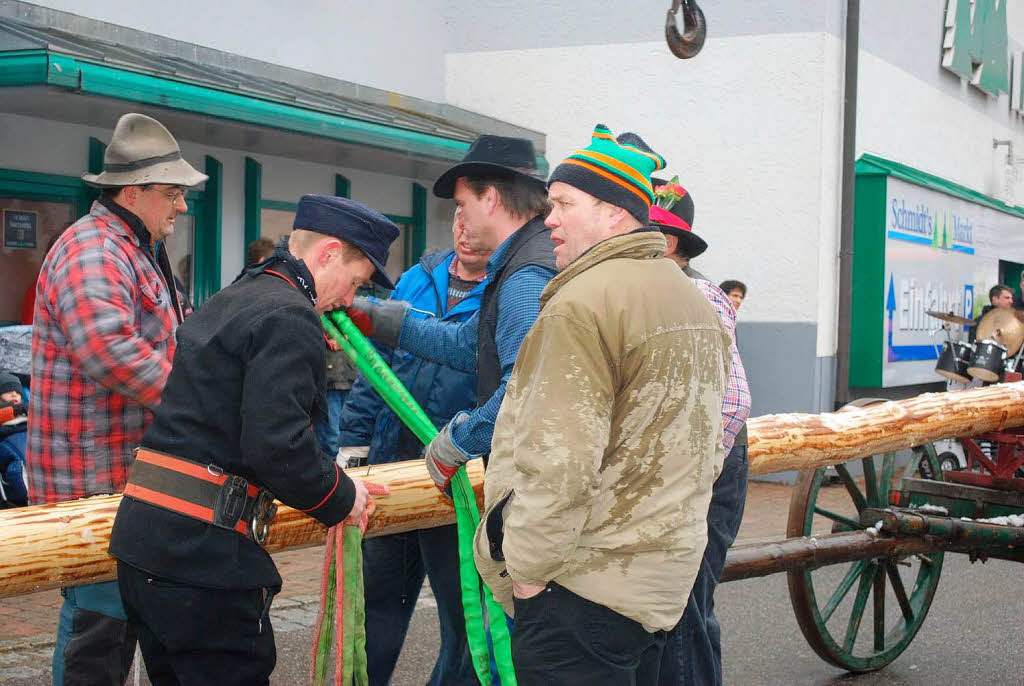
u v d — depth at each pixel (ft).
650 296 7.73
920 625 16.29
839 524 15.80
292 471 8.02
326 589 9.26
